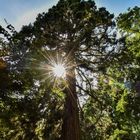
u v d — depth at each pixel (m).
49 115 18.39
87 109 20.94
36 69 18.38
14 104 17.72
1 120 17.67
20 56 18.41
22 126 18.19
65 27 19.58
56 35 19.72
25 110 17.78
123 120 20.33
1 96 17.58
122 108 19.69
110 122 20.86
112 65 20.03
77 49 19.84
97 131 20.67
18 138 18.48
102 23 19.84
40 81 18.45
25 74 18.03
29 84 18.23
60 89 18.53
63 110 18.78
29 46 19.16
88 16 20.05
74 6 19.86
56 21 19.69
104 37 19.69
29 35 19.48
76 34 19.73
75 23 19.80
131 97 19.42
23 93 18.19
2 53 18.36
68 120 18.69
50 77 18.58
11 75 17.86
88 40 19.64
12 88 17.88
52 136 18.62
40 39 19.42
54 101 18.66
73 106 19.03
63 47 19.69
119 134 20.70
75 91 19.56
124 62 19.69
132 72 19.70
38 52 18.70
